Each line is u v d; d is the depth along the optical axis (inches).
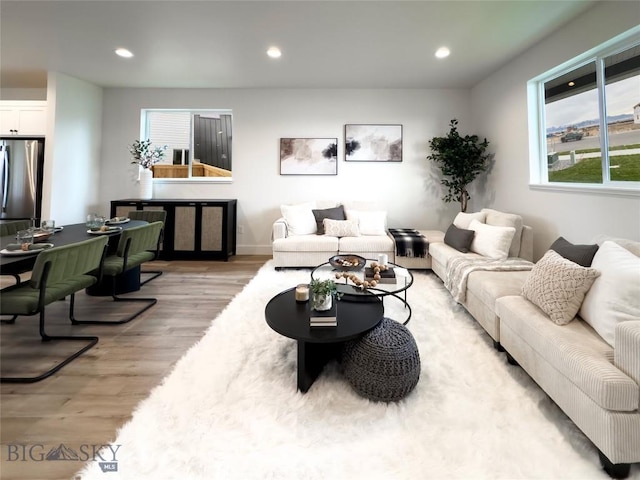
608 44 98.3
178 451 49.5
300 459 48.2
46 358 76.5
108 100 191.6
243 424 55.1
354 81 174.7
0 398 61.9
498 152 158.4
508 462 47.5
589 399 47.3
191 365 73.0
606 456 44.4
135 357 77.8
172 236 179.6
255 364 73.7
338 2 100.6
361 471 46.3
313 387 65.3
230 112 197.3
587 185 107.8
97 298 119.6
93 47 133.3
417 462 47.6
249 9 104.3
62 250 73.8
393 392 59.9
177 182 195.9
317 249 152.8
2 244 86.7
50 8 104.9
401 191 192.5
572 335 56.8
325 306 68.6
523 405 59.7
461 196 178.2
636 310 52.1
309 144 191.5
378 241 152.2
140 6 103.2
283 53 137.6
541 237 128.3
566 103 119.9
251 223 196.4
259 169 193.8
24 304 70.1
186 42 128.3
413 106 188.7
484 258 114.1
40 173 165.2
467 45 129.1
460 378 68.4
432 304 112.3
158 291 127.7
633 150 94.4
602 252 65.9
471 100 185.6
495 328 79.9
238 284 137.3
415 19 109.7
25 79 171.8
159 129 199.8
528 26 113.7
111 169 193.6
